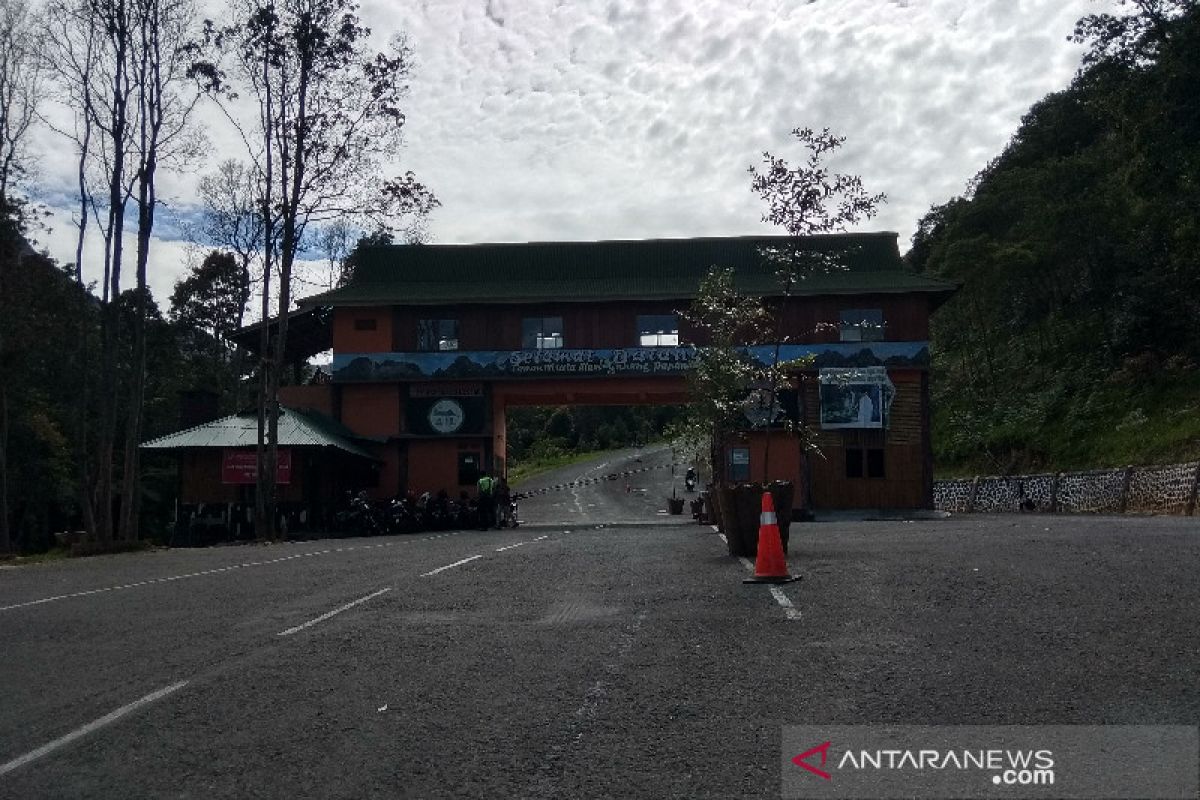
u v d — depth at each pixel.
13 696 7.51
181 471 34.91
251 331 41.62
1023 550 13.90
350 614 10.59
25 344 33.66
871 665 7.28
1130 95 31.42
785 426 18.27
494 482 36.28
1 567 22.08
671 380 39.25
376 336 39.69
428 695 7.04
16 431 44.97
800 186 15.68
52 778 5.65
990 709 6.16
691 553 15.70
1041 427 48.72
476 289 40.50
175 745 6.16
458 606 10.82
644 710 6.49
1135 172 32.78
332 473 36.66
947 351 65.56
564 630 9.12
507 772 5.49
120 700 7.23
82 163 29.47
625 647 8.27
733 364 17.30
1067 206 48.47
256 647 8.93
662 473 69.56
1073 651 7.41
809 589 10.85
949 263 51.72
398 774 5.52
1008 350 58.25
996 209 56.22
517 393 39.94
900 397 38.25
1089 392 47.47
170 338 52.81
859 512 37.47
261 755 5.91
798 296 38.47
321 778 5.50
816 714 6.24
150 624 10.55
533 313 39.72
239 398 55.44
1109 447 42.03
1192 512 31.73
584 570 13.73
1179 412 39.72
